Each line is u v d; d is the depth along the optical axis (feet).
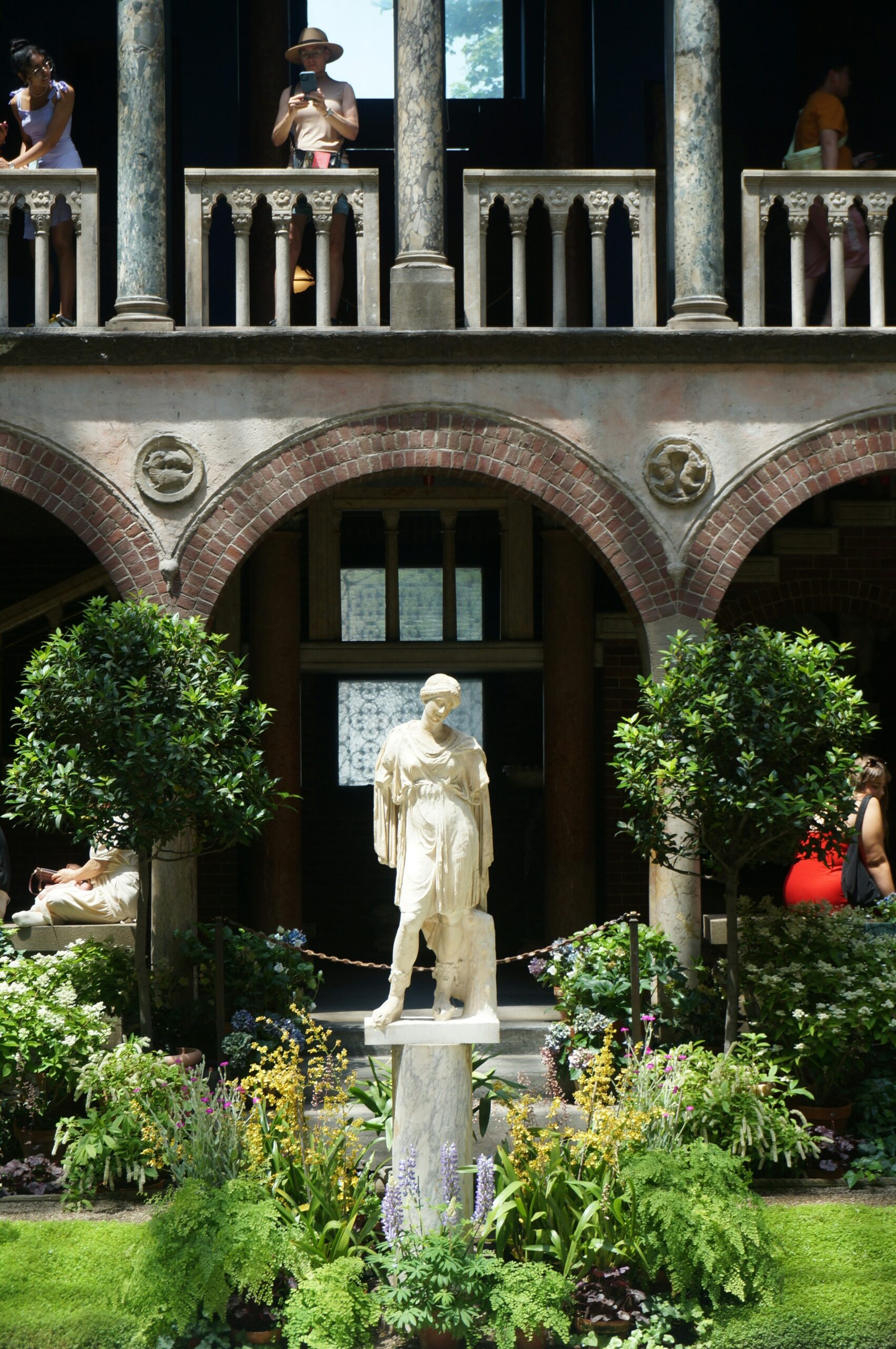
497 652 43.37
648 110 43.83
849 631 44.57
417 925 22.82
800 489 31.81
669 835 27.96
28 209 31.68
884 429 31.91
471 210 32.07
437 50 32.01
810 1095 26.16
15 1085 26.43
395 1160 22.81
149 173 31.73
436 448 31.50
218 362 31.19
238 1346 20.67
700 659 27.09
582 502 31.63
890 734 44.24
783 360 31.68
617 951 29.19
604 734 42.47
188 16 43.80
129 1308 20.59
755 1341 20.66
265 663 39.99
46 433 31.12
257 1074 26.58
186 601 31.14
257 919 39.99
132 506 31.19
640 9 44.16
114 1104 24.43
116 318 31.48
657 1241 21.48
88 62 43.34
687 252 32.19
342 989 38.91
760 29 44.73
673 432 31.71
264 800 27.48
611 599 42.93
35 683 26.76
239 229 31.78
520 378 31.58
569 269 42.57
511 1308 20.57
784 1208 23.56
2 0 43.45
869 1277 21.71
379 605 46.14
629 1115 23.39
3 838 31.19
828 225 33.04
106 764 26.55
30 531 43.45
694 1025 28.86
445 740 23.31
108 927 30.42
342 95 34.50
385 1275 21.85
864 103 41.78
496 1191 22.54
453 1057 22.85
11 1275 21.18
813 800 26.17
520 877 45.65
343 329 31.17
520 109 45.60
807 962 28.22
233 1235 20.95
